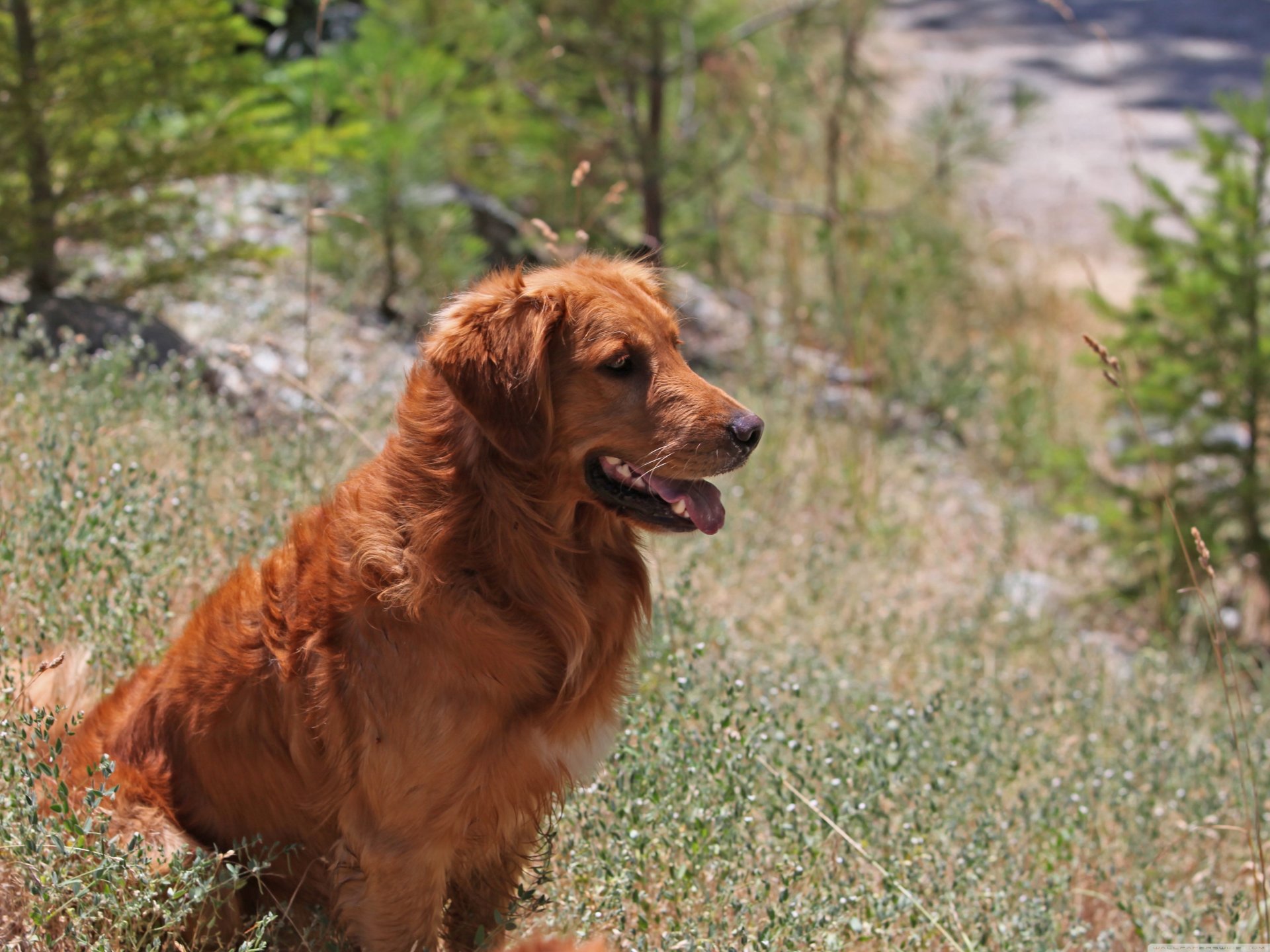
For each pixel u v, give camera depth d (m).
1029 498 9.16
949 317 12.00
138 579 3.61
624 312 3.10
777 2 10.83
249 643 3.11
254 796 3.15
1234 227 7.57
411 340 8.54
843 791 3.74
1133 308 7.88
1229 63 21.75
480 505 2.97
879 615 5.93
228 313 7.55
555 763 3.10
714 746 3.55
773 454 7.59
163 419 4.99
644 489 3.17
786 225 10.69
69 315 6.20
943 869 3.73
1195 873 4.41
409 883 3.00
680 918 3.33
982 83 10.67
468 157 10.33
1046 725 5.08
